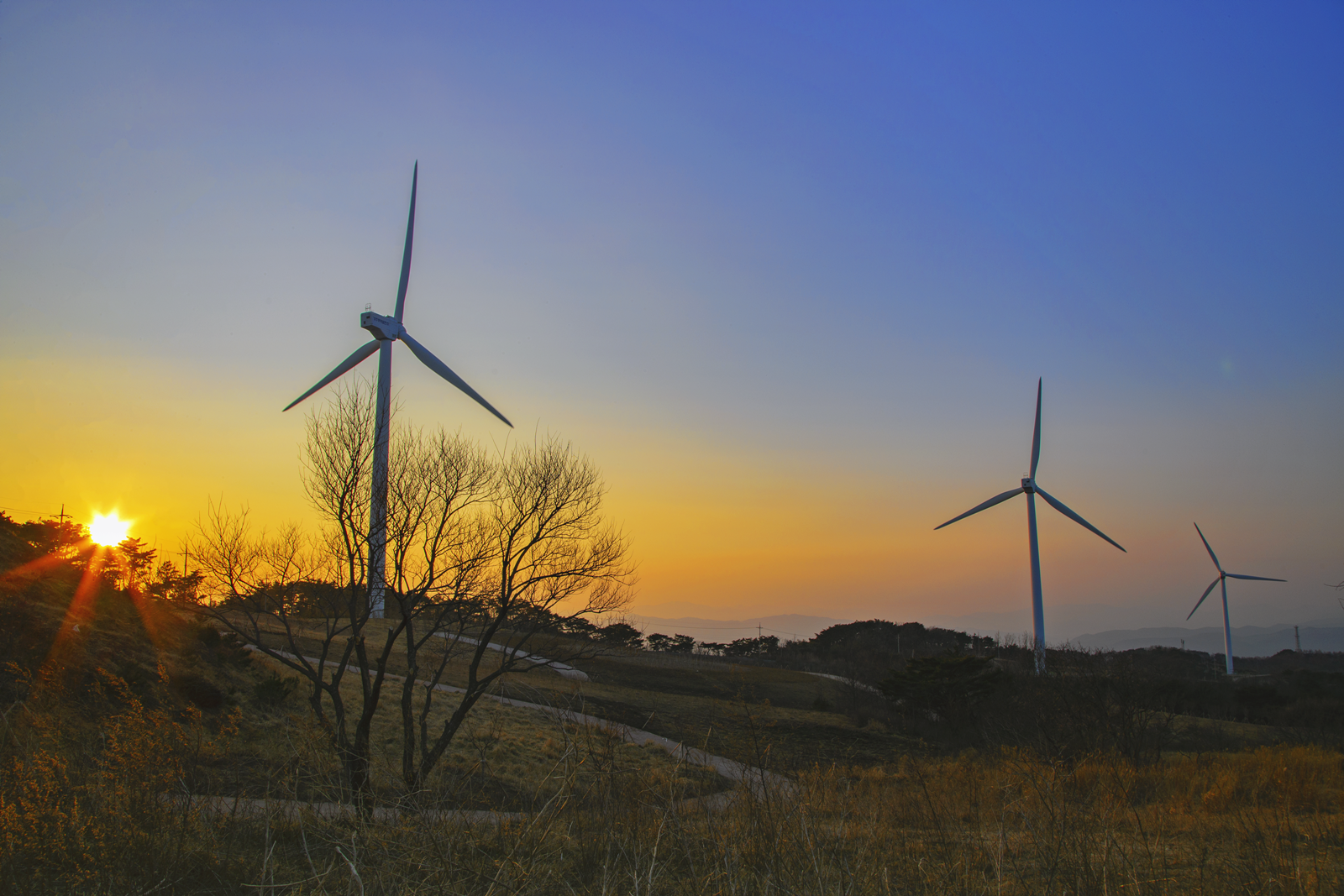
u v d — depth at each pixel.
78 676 19.08
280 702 26.95
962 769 15.19
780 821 7.76
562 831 8.04
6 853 7.29
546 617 20.94
